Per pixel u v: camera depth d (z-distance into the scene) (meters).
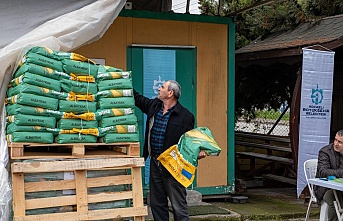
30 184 4.36
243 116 11.92
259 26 11.12
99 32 5.59
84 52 7.04
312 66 7.62
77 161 4.49
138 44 7.32
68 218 4.43
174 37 7.54
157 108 5.51
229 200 8.02
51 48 5.02
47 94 4.40
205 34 7.73
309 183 6.04
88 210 4.57
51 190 4.44
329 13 10.66
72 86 4.52
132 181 4.79
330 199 5.75
